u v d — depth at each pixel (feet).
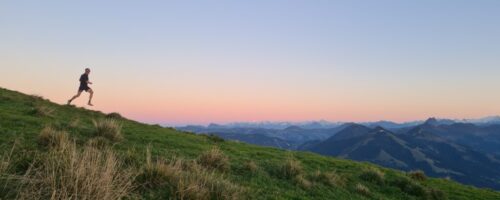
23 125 61.98
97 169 29.86
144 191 35.45
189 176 39.29
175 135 93.86
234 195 37.52
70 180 27.25
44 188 27.48
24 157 36.06
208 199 35.24
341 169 86.17
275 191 49.85
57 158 33.86
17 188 26.18
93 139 54.95
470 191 93.97
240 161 67.77
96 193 26.84
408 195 72.84
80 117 94.17
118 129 67.05
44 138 47.75
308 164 86.12
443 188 91.35
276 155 90.27
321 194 55.77
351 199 57.67
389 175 89.20
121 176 33.68
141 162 44.60
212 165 56.49
